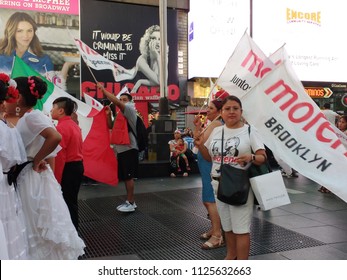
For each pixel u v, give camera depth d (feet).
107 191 26.03
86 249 14.62
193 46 52.70
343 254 14.03
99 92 47.21
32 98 10.46
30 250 9.69
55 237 9.79
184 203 22.52
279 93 12.44
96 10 47.34
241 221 11.21
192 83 53.83
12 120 10.45
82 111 19.86
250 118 12.51
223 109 11.60
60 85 45.91
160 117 35.45
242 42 13.67
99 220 18.84
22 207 9.68
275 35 57.16
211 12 53.31
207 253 14.14
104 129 19.74
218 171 11.72
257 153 11.05
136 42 49.16
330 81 60.54
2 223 8.05
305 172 11.82
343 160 11.64
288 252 14.24
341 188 11.37
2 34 43.70
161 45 36.37
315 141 11.95
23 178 9.84
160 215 19.79
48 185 10.04
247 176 11.07
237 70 13.64
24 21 44.39
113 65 22.52
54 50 45.65
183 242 15.46
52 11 45.47
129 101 20.57
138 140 20.35
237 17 54.70
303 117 12.17
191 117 52.75
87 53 21.79
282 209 20.98
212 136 12.12
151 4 49.67
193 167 33.60
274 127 12.32
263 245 15.03
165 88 36.06
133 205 20.70
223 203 11.87
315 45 59.41
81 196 24.43
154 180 30.71
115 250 14.51
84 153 19.27
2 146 8.12
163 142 34.32
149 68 49.70
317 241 15.53
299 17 58.39
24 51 44.50
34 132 9.86
